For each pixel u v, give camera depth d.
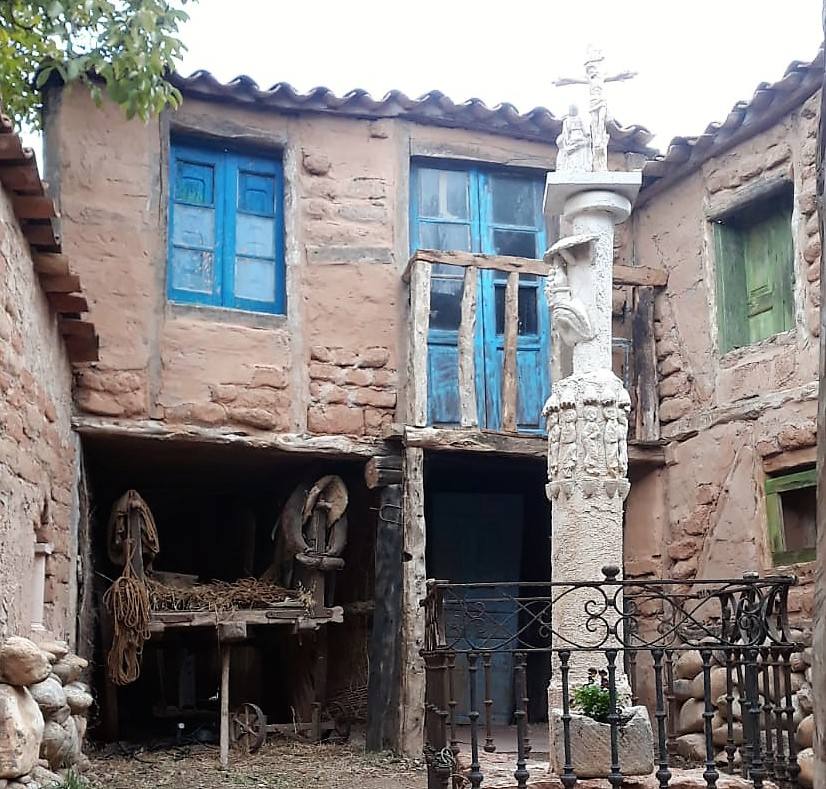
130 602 7.94
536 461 9.07
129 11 7.60
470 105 9.11
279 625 8.73
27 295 5.87
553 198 6.29
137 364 8.11
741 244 8.85
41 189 5.39
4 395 5.23
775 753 5.99
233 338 8.42
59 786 4.90
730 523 8.34
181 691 10.64
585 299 6.19
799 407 7.77
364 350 8.76
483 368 9.12
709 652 5.05
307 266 8.75
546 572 10.33
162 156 8.45
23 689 4.82
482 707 10.03
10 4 7.93
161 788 6.78
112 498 10.39
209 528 11.34
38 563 6.39
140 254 8.26
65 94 8.22
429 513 10.28
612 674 4.98
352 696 9.36
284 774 7.32
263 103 8.71
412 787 6.86
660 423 9.14
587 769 5.41
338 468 9.21
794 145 8.03
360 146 9.01
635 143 9.71
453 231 9.29
